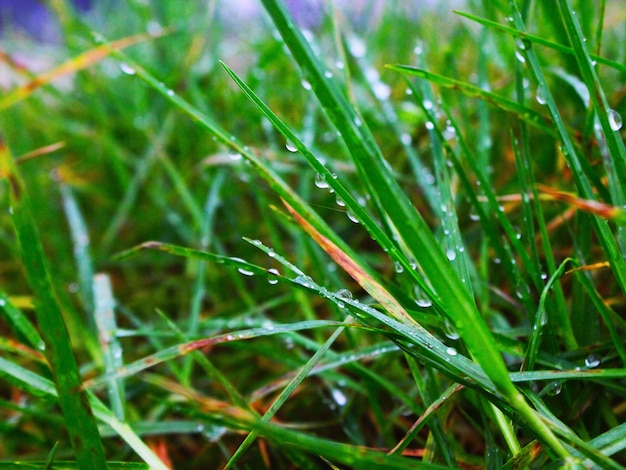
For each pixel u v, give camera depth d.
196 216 0.18
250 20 0.32
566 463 0.09
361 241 0.19
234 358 0.16
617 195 0.11
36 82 0.17
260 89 0.22
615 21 0.19
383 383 0.12
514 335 0.12
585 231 0.12
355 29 0.26
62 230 0.24
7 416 0.15
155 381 0.10
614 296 0.13
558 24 0.14
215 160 0.19
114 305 0.15
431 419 0.11
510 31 0.11
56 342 0.09
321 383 0.14
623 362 0.11
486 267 0.13
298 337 0.13
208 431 0.13
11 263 0.22
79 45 0.27
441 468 0.09
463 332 0.09
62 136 0.26
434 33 0.23
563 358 0.11
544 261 0.14
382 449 0.12
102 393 0.15
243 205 0.22
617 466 0.09
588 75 0.10
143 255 0.21
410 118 0.19
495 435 0.11
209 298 0.19
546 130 0.12
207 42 0.25
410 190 0.18
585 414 0.11
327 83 0.09
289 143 0.11
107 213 0.24
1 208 0.24
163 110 0.25
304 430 0.14
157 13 0.29
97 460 0.10
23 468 0.10
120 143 0.26
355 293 0.16
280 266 0.18
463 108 0.16
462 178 0.12
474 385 0.10
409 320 0.10
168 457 0.14
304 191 0.18
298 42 0.09
